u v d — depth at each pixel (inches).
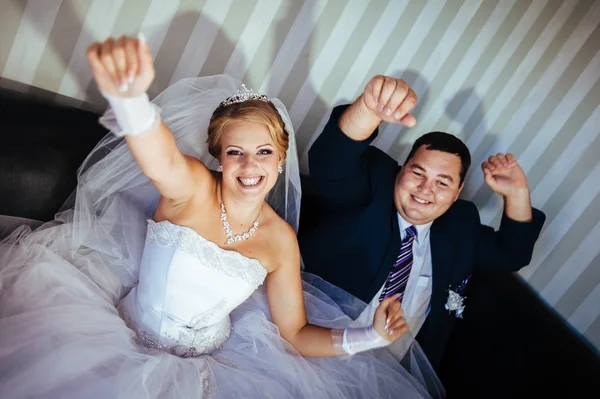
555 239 97.3
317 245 82.6
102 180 69.7
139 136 47.1
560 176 95.6
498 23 89.9
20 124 72.4
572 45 90.8
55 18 79.8
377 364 74.7
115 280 69.7
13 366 52.8
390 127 96.0
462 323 88.8
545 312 83.9
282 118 68.7
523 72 92.6
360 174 79.8
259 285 72.0
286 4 84.9
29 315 57.6
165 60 85.4
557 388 76.4
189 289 63.0
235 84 75.3
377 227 80.7
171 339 64.4
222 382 63.2
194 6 82.7
